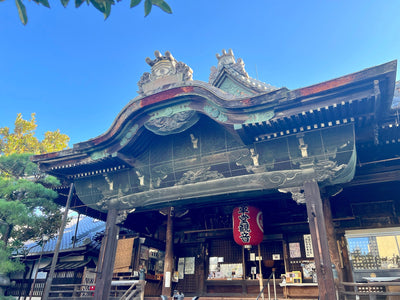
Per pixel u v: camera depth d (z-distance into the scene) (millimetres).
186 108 11844
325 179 10250
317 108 9484
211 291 16797
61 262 21859
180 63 13109
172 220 17781
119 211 13703
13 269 14141
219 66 17172
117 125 12758
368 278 12320
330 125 10156
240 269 16719
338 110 9594
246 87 16047
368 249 13578
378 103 8859
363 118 9812
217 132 12383
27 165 16375
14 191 15359
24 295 21938
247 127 10609
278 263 17281
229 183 11711
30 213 15203
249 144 11445
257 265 17422
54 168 13977
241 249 17234
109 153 13055
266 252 16672
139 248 18328
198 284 17234
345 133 10148
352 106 9320
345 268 13969
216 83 17062
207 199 13656
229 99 10695
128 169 13797
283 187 10703
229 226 17766
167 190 12805
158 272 19156
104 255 12867
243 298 14773
